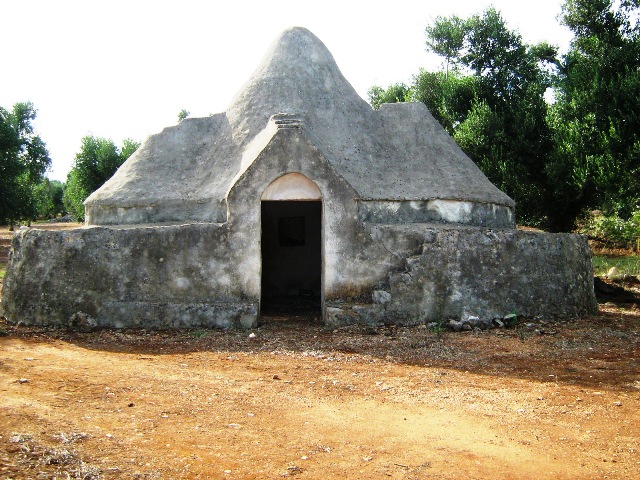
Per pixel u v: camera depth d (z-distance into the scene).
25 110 39.53
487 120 20.30
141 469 4.62
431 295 10.44
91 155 35.53
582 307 11.85
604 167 17.75
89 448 4.96
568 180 18.86
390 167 12.65
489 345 9.13
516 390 6.91
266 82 13.54
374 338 9.53
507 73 21.95
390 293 10.41
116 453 4.89
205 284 10.56
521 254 11.00
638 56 18.58
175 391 6.59
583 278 12.03
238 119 13.12
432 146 13.30
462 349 8.86
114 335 9.73
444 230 10.64
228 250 10.62
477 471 4.81
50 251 10.39
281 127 10.79
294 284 15.67
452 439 5.45
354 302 10.67
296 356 8.41
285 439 5.34
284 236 15.74
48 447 4.91
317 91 13.51
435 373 7.59
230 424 5.65
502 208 12.97
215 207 11.52
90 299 10.26
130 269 10.40
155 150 13.12
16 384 6.53
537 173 20.56
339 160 12.16
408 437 5.47
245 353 8.56
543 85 22.17
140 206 11.93
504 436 5.54
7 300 10.68
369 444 5.29
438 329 9.98
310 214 15.72
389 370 7.71
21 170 33.16
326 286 10.71
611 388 7.01
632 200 18.94
